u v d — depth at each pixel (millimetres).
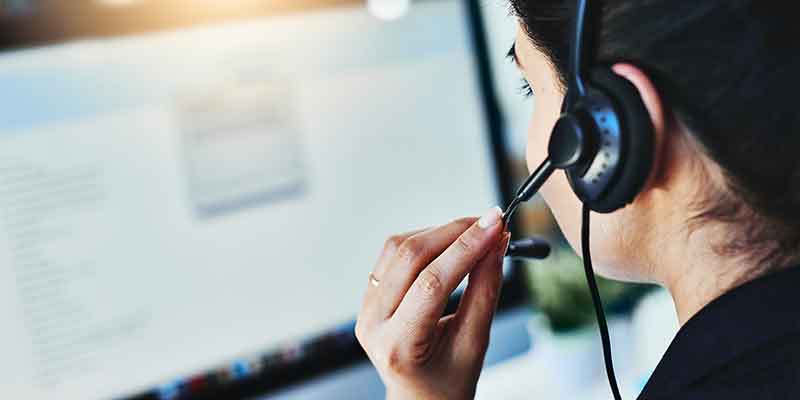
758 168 340
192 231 734
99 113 695
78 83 686
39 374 679
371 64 817
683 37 335
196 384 739
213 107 739
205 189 738
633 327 1011
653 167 357
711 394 361
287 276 780
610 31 356
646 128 347
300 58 780
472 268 484
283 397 797
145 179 714
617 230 403
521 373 974
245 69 752
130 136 707
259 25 756
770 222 359
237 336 757
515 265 896
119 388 708
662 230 389
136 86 708
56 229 682
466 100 875
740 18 325
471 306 500
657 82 348
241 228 756
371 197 822
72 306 689
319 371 800
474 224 477
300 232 785
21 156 668
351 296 816
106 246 701
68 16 676
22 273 672
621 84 352
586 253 396
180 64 724
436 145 857
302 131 783
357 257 817
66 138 684
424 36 847
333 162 801
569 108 376
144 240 715
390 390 504
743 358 361
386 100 827
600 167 365
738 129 336
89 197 693
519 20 411
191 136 731
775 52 326
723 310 370
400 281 494
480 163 886
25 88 667
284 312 780
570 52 373
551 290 967
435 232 510
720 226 371
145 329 717
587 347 962
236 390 756
